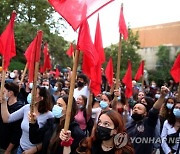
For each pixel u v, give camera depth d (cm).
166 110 680
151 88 1330
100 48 639
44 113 490
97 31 640
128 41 3728
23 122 502
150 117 530
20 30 2567
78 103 629
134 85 1234
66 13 358
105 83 1080
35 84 422
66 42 3325
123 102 786
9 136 585
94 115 693
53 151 402
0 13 2588
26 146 491
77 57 337
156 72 4366
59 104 415
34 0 2675
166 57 4356
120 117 334
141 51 5109
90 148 340
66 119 342
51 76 1634
